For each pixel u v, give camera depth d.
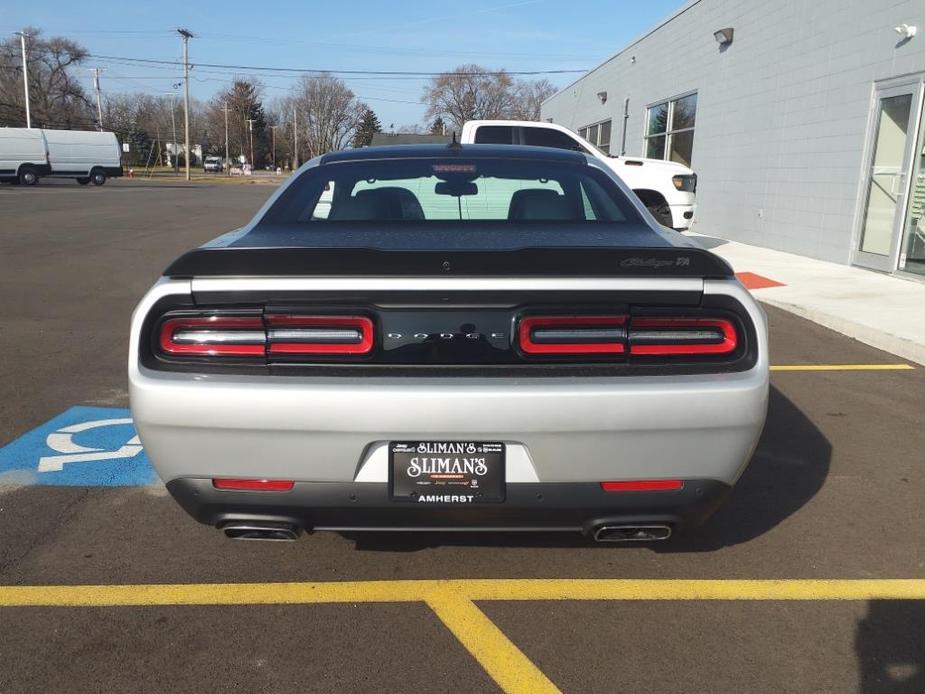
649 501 2.42
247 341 2.36
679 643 2.53
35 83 75.44
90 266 10.95
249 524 2.46
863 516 3.47
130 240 14.33
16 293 8.78
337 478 2.35
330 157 3.73
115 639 2.52
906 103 9.34
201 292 2.36
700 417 2.32
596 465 2.34
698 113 15.53
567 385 2.30
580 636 2.56
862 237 10.34
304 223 3.13
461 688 2.31
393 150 3.77
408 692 2.29
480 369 2.35
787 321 7.66
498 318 2.37
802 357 6.32
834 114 10.77
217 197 31.69
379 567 3.00
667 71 17.42
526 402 2.27
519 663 2.42
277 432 2.31
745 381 2.35
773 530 3.33
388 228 3.03
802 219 11.66
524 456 2.35
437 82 81.50
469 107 81.62
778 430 4.59
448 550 3.13
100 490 3.66
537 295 2.35
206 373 2.35
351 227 3.05
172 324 2.38
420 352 2.36
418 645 2.51
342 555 3.09
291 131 112.94
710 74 14.91
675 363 2.40
